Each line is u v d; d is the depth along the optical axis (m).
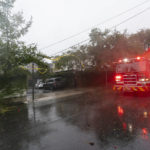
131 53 16.62
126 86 8.79
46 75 16.08
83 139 3.35
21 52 7.60
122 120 4.50
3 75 7.48
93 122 4.48
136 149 2.79
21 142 3.42
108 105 6.72
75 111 6.02
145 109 5.63
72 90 14.29
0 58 6.69
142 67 8.26
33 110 6.72
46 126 4.41
